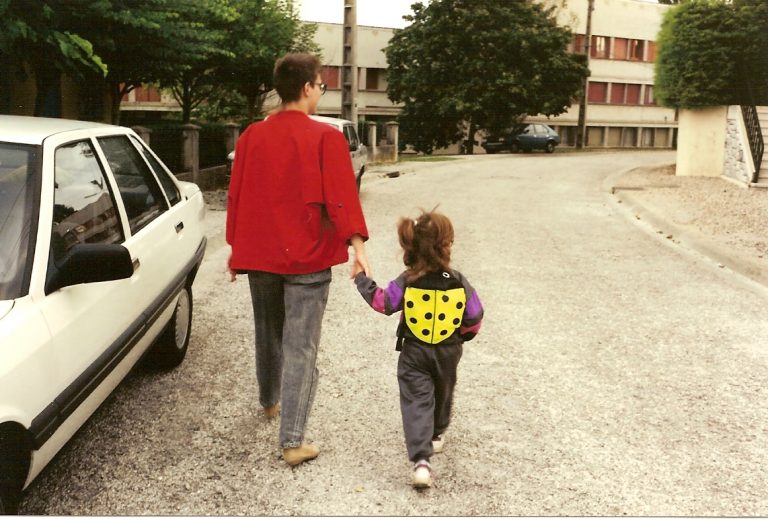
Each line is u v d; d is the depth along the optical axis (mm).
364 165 16781
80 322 3125
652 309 6801
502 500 3361
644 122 56562
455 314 3398
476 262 8836
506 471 3643
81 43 9445
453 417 4285
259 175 3549
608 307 6848
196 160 15906
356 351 5449
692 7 18750
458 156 33250
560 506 3320
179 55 13008
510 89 37344
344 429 4098
